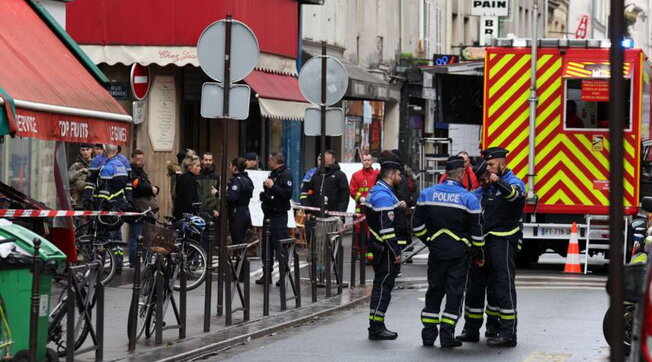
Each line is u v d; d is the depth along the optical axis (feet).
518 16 209.26
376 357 43.34
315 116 66.03
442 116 87.97
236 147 101.40
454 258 45.52
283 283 56.39
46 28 57.47
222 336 47.55
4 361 34.12
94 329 44.04
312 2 105.70
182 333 46.75
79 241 65.26
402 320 54.08
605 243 75.41
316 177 77.10
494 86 74.69
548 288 67.21
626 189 73.15
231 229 68.85
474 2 177.17
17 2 57.31
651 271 21.45
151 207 70.69
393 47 154.61
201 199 69.51
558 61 74.18
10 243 34.35
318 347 45.96
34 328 34.17
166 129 89.56
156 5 85.92
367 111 140.26
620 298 20.52
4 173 64.34
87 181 68.74
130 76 86.33
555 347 45.62
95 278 40.34
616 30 20.86
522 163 74.59
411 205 82.94
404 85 157.79
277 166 66.69
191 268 63.21
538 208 74.79
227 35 52.75
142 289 46.16
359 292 65.26
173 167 73.05
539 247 79.77
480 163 46.91
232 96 52.95
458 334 50.03
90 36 86.53
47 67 52.85
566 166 74.43
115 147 67.97
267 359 43.04
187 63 86.17
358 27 141.28
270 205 66.54
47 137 47.83
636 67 72.90
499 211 46.34
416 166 162.40
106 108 53.52
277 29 97.86
